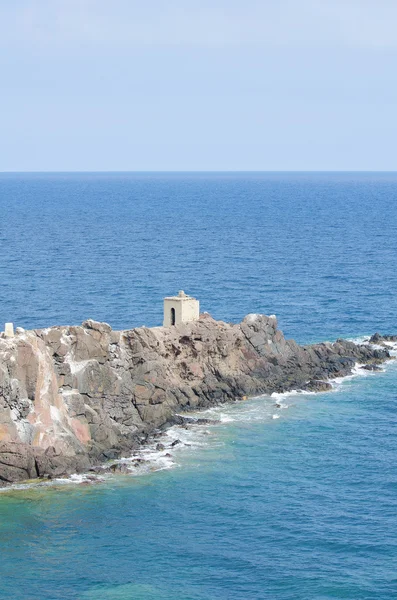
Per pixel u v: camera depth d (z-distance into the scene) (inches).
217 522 4539.9
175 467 5157.5
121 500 4749.0
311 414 6038.4
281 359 6771.7
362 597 3878.0
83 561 4175.7
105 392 5580.7
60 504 4687.5
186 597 3887.8
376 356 7263.8
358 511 4645.7
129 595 3905.0
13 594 3909.9
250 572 4089.6
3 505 4655.5
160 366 5920.3
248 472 5108.3
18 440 4965.6
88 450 5231.3
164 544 4325.8
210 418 5940.0
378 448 5472.4
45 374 5201.8
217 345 6461.6
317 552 4252.0
